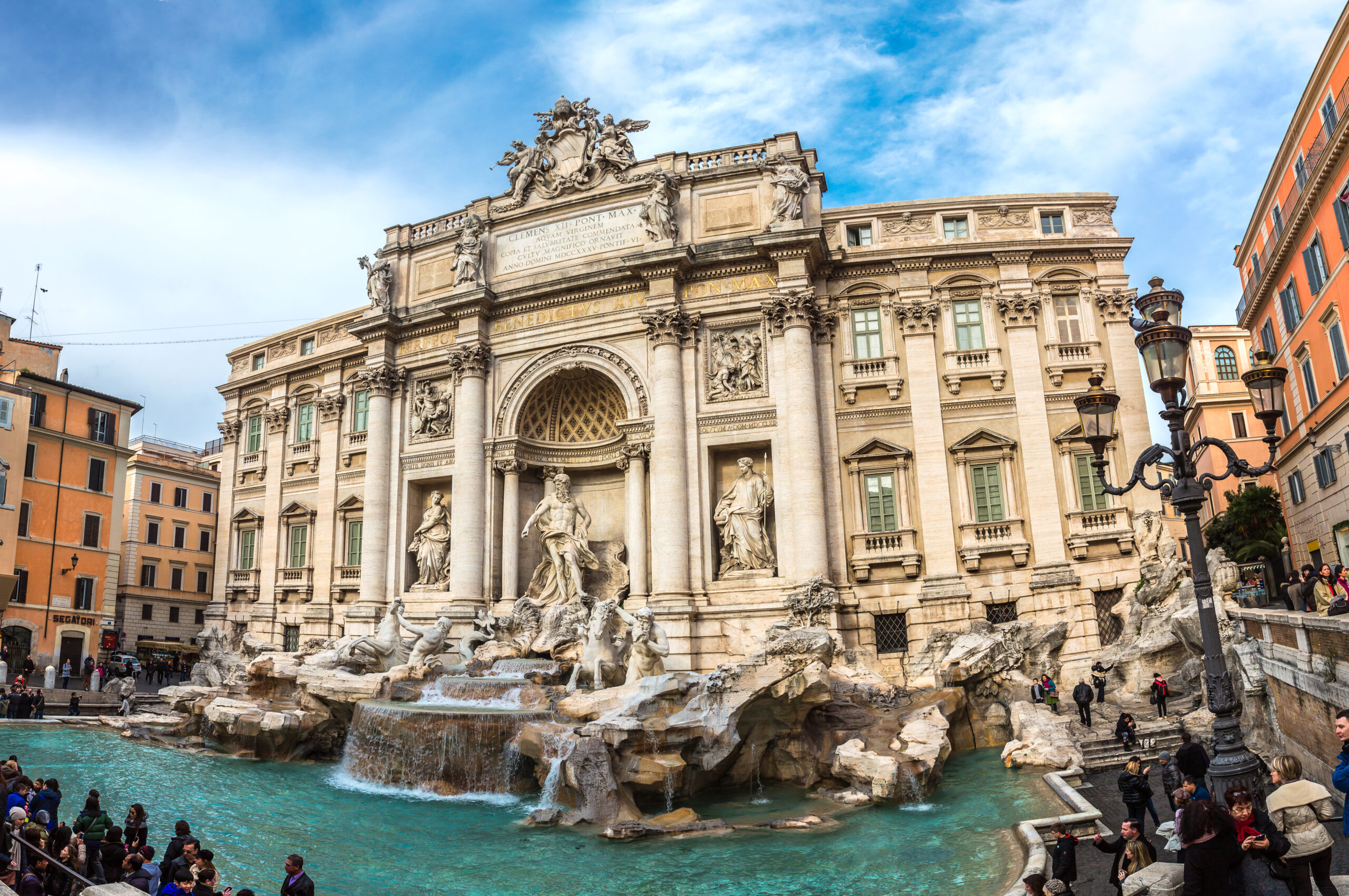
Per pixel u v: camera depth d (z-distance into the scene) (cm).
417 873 1762
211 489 6894
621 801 2214
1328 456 3488
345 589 4409
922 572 3556
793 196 3719
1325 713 1702
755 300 3744
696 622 3497
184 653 6094
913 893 1571
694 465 3666
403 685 3002
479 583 3903
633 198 4022
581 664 2988
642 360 3850
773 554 3609
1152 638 3158
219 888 1623
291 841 1973
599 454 4097
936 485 3609
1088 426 1548
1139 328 1445
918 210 3897
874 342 3812
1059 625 3409
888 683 3108
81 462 5272
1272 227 3991
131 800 2305
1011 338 3741
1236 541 4350
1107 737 2612
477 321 4116
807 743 2588
